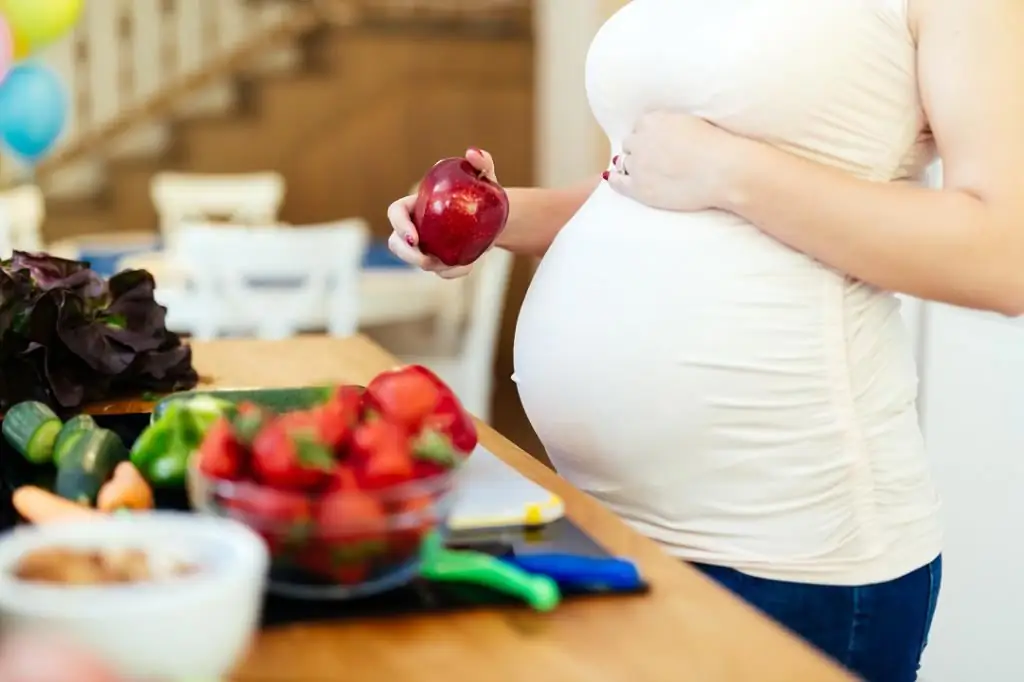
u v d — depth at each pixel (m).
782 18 1.09
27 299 1.22
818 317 1.08
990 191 1.00
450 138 4.95
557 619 0.72
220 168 4.75
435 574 0.76
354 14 4.88
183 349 1.35
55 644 0.51
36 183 4.79
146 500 0.84
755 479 1.08
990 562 1.83
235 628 0.59
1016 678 1.77
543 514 0.88
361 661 0.66
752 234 1.09
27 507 0.81
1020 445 1.75
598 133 4.45
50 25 3.69
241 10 4.98
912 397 1.14
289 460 0.70
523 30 4.96
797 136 1.10
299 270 2.82
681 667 0.65
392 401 0.84
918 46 1.08
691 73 1.13
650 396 1.10
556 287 1.21
